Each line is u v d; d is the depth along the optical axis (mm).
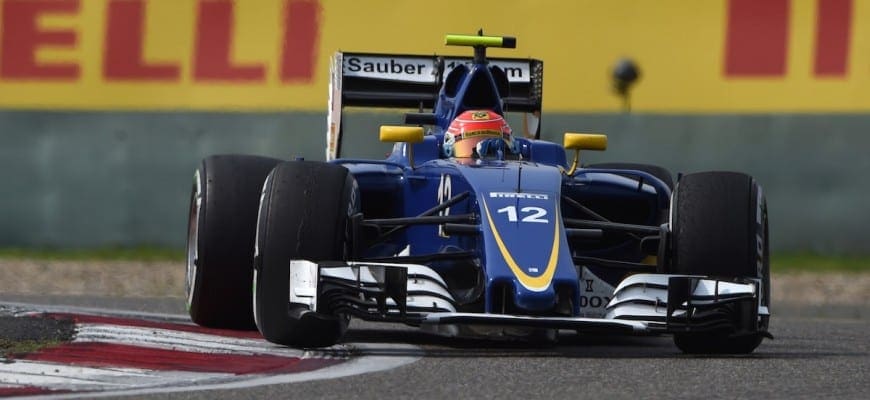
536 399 16500
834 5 50500
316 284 20172
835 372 19438
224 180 25000
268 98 50781
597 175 24781
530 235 20656
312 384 17531
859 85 50250
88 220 50750
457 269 22750
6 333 21547
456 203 22000
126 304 30984
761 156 50562
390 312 19859
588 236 21609
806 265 48469
